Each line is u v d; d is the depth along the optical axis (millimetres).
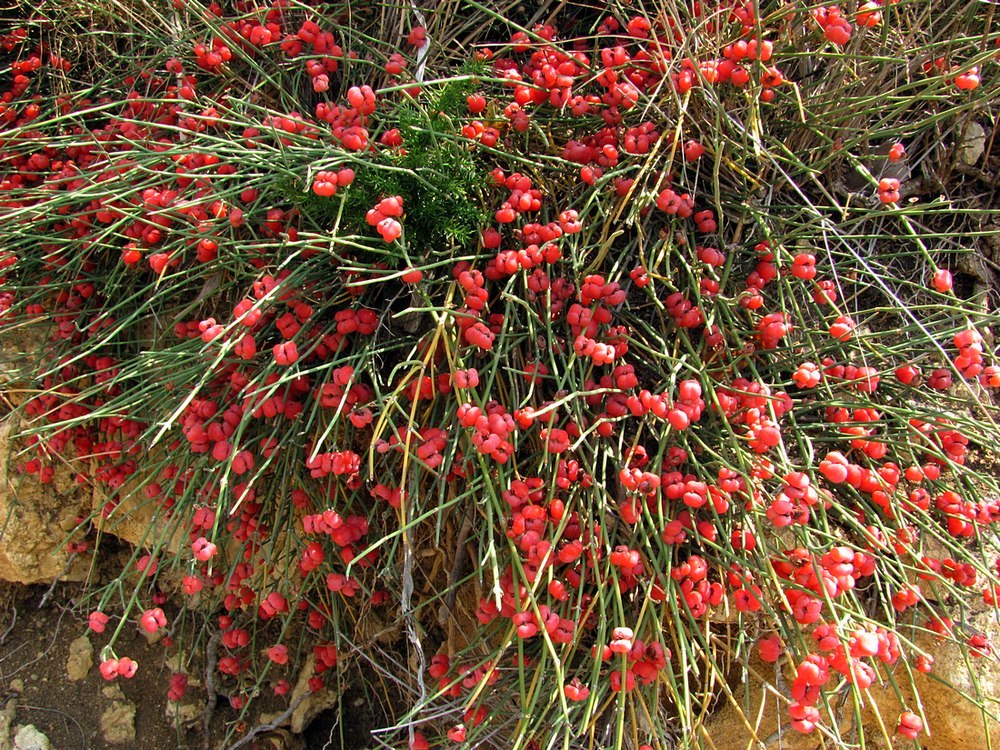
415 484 366
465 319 370
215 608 454
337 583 383
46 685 468
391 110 435
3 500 465
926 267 450
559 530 335
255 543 419
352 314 381
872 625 339
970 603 385
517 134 427
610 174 386
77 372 460
